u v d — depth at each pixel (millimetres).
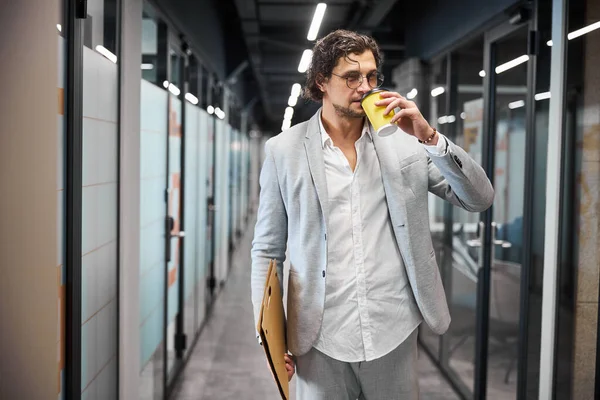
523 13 3018
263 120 25453
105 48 2623
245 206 15703
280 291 1828
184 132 4797
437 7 4863
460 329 4281
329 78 1644
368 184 1704
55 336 1815
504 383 3457
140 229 3314
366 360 1697
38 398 1821
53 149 1770
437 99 5004
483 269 3738
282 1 6969
